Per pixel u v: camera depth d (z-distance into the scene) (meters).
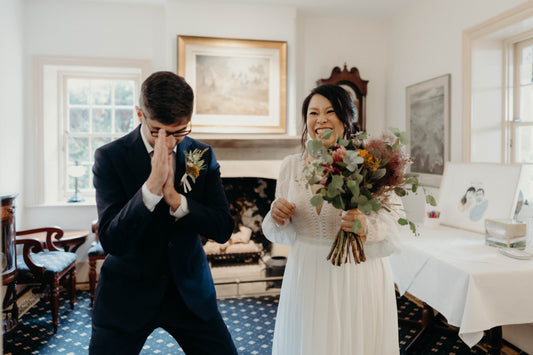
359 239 1.38
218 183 1.42
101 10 4.06
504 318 1.80
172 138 1.14
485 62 3.23
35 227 3.98
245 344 2.69
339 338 1.45
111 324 1.23
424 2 3.88
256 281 3.66
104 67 4.09
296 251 1.59
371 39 4.60
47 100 4.12
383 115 4.67
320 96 1.58
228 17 3.96
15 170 3.75
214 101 3.94
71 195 4.30
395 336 1.58
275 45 4.01
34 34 3.94
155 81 1.11
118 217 1.13
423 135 3.90
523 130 3.10
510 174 2.54
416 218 4.07
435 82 3.68
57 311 2.88
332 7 4.17
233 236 4.01
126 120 4.39
